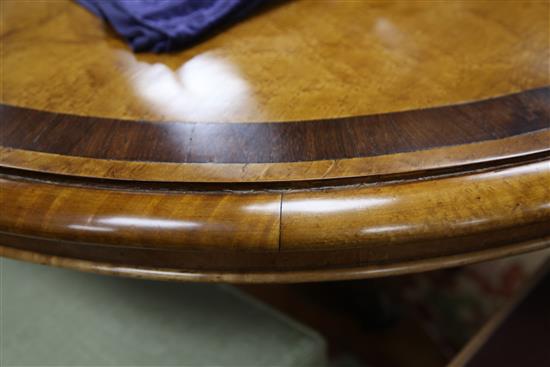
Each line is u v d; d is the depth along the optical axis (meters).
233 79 0.51
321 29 0.57
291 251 0.39
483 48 0.52
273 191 0.41
